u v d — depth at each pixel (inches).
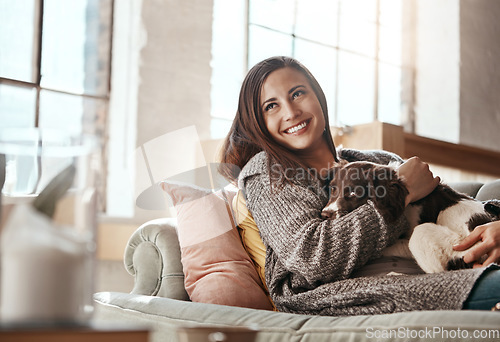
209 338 24.1
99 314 53.9
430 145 107.1
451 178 113.7
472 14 184.4
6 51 116.3
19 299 21.7
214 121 142.3
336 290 51.3
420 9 184.1
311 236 53.6
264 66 62.5
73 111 123.0
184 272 58.7
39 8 120.1
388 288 48.4
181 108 134.0
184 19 136.2
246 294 56.5
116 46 128.0
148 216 120.2
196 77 137.1
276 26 158.2
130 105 127.8
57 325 21.6
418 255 53.2
